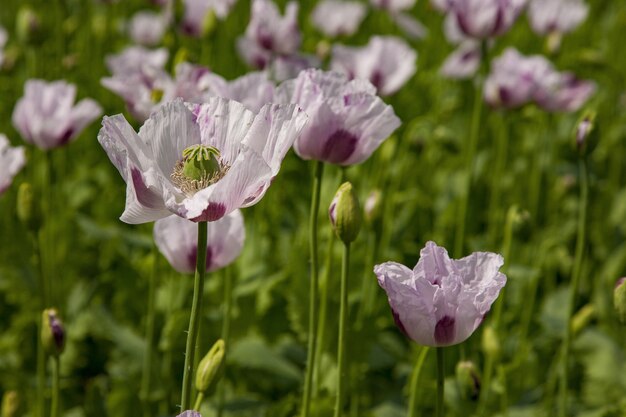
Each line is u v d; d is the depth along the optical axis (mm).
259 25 6031
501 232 7047
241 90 3807
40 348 4469
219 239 3768
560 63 9617
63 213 6621
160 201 2629
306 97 3385
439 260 2814
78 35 9594
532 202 7441
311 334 3711
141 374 5211
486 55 5688
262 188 2613
